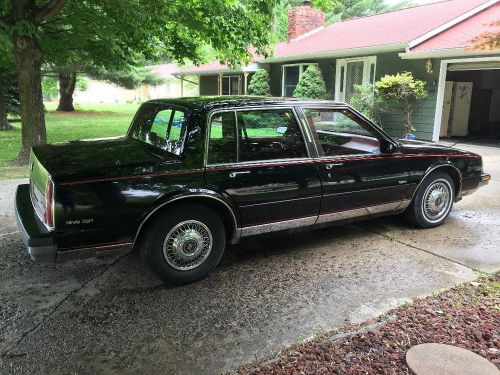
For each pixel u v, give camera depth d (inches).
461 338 112.4
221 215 150.6
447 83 504.7
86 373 101.5
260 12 348.8
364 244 181.5
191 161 138.4
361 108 491.2
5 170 316.2
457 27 487.5
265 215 153.6
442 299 133.3
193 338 115.2
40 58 331.0
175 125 147.9
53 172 124.6
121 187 127.9
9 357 106.9
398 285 144.0
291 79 647.8
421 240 185.5
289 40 719.1
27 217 138.2
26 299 135.0
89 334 116.9
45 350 109.7
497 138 514.9
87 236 126.0
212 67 805.9
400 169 181.9
